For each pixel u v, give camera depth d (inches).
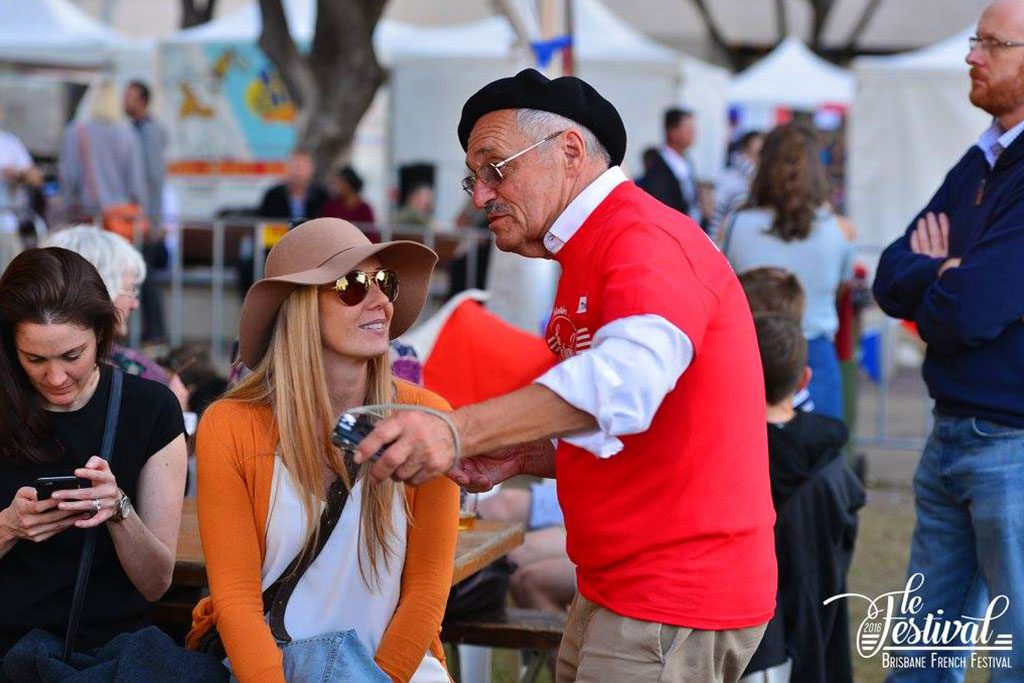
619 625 126.0
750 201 284.8
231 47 679.7
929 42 1104.2
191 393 232.5
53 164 759.7
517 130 126.8
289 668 131.3
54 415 149.7
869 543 326.6
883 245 712.4
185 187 690.8
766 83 900.6
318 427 134.6
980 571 190.9
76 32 742.5
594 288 122.9
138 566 149.3
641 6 1122.0
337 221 139.3
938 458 187.8
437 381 261.3
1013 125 179.9
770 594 129.2
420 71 714.8
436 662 141.5
